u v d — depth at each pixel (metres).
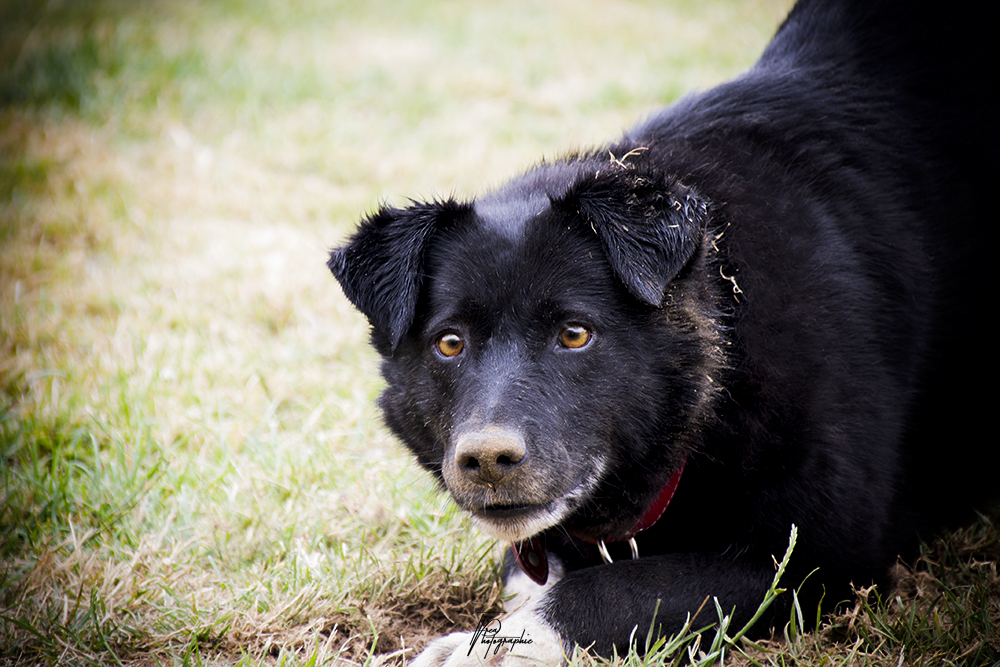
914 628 3.14
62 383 5.12
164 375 5.20
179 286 6.18
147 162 8.25
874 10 4.02
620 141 3.83
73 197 7.44
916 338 3.52
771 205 3.33
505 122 9.30
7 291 6.07
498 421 2.90
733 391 3.16
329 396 5.09
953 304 3.66
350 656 3.37
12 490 4.23
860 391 3.21
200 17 12.54
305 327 5.84
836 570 3.17
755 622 3.14
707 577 3.13
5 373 5.12
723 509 3.24
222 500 4.24
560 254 3.12
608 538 3.44
